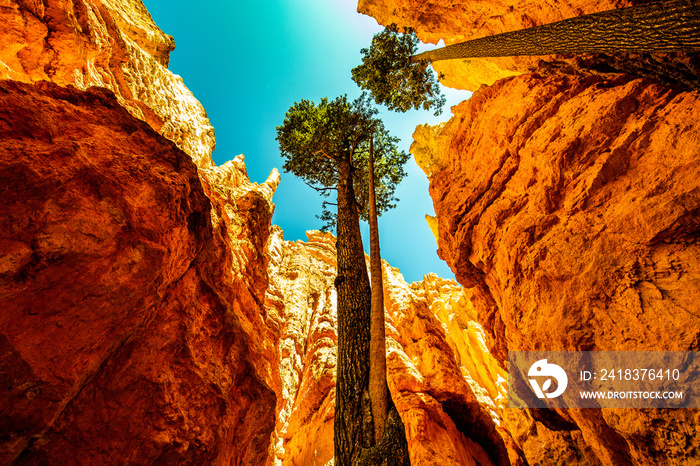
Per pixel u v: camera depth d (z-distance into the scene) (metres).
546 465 13.38
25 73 9.19
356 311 5.91
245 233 17.39
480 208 10.83
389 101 14.55
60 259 3.63
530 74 11.02
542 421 10.98
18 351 3.06
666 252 5.45
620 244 6.06
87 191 4.26
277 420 22.05
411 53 13.80
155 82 19.11
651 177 6.08
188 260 6.17
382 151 14.81
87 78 11.57
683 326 4.66
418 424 15.82
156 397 4.62
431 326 24.50
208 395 5.50
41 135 4.25
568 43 6.16
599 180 6.89
